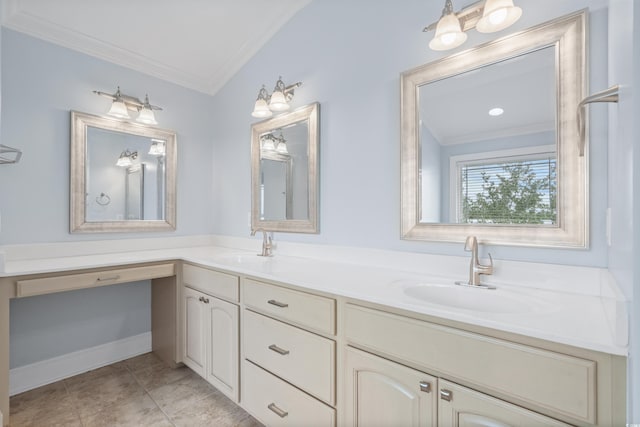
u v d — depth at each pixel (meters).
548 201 1.21
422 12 1.54
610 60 0.97
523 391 0.80
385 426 1.07
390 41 1.66
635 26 0.50
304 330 1.33
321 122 1.97
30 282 1.60
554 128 1.20
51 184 2.01
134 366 2.23
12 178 1.87
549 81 1.21
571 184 1.16
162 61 2.44
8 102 1.86
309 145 2.01
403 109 1.58
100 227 2.20
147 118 2.29
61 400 1.82
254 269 1.61
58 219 2.04
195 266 2.02
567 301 1.05
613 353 0.67
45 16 1.90
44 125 1.98
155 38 2.23
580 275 1.14
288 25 2.18
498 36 1.33
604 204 1.10
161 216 2.53
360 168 1.78
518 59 1.28
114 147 2.29
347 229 1.84
